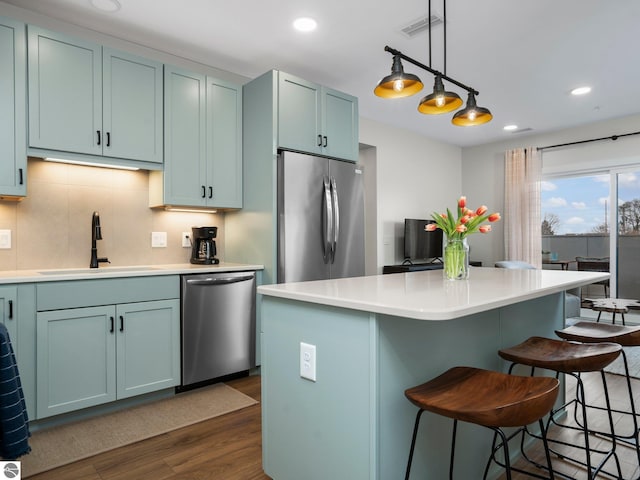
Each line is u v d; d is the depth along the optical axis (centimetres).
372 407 129
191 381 274
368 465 130
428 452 150
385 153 530
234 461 193
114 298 242
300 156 322
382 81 216
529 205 564
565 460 197
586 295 538
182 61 338
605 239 520
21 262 264
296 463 159
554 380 122
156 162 292
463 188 652
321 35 301
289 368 162
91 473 183
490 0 256
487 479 180
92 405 234
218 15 274
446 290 162
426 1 257
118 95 273
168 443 210
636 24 284
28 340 213
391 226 540
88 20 279
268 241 314
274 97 313
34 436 215
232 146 333
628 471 186
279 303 168
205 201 317
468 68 355
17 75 234
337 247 345
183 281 271
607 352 153
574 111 471
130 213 312
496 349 193
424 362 149
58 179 279
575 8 265
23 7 262
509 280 205
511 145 598
